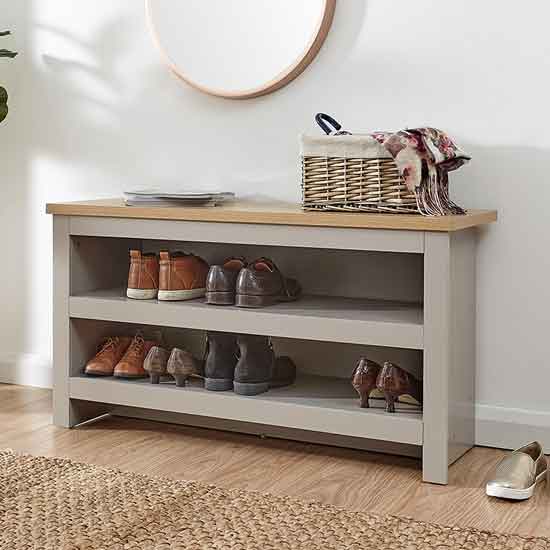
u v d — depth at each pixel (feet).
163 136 10.14
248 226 8.27
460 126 8.75
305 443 8.80
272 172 9.62
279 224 8.13
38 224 10.91
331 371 9.47
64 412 9.23
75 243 9.21
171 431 9.16
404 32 8.89
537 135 8.46
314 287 9.49
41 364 10.94
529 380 8.65
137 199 8.85
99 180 10.53
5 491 7.30
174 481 7.54
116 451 8.49
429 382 7.68
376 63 9.04
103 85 10.39
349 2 9.09
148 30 10.08
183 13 9.74
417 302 8.97
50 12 10.58
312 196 8.16
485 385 8.82
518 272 8.62
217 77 9.66
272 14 9.33
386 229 7.72
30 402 10.24
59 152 10.72
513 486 7.27
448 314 7.59
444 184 8.05
